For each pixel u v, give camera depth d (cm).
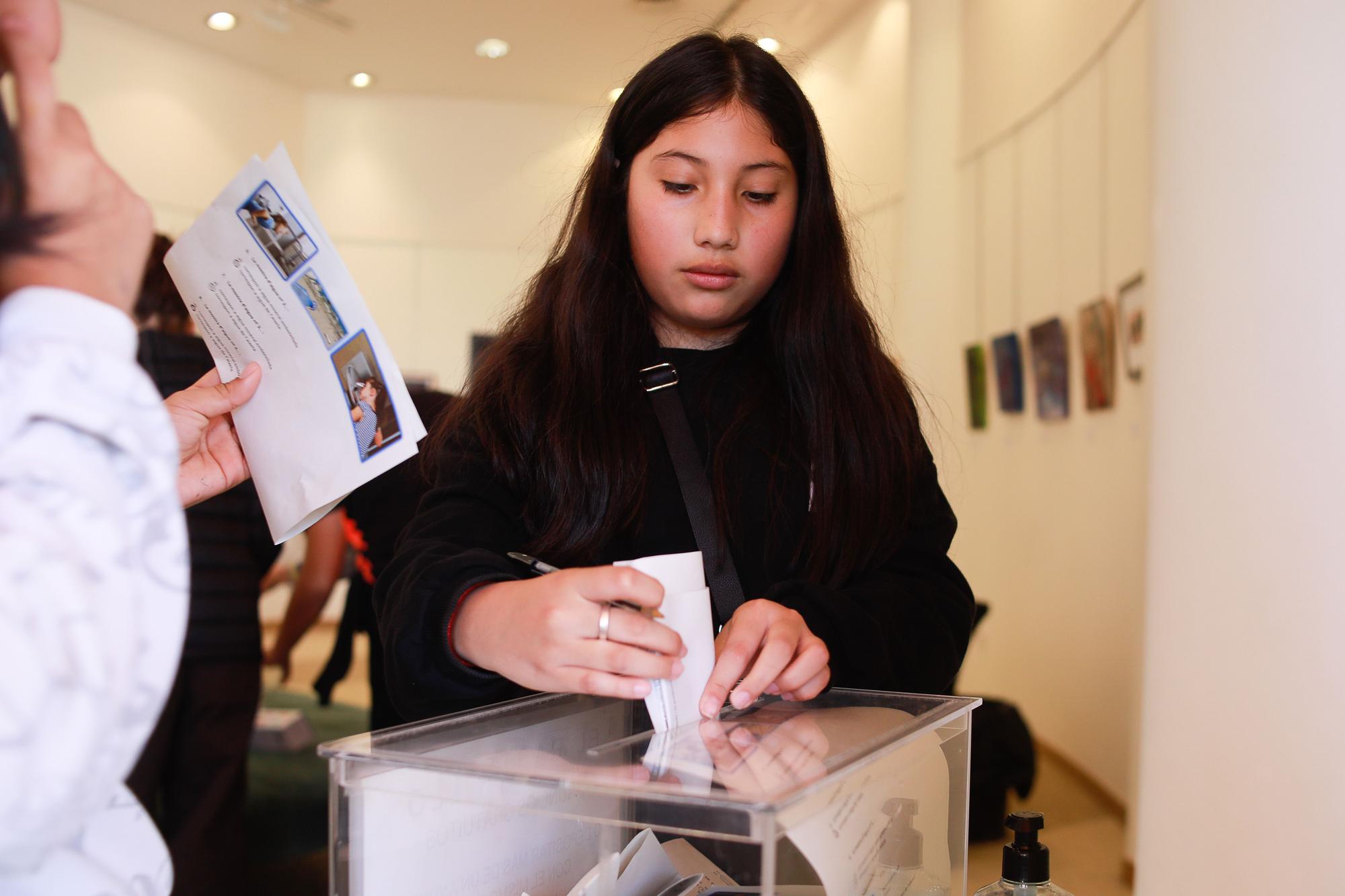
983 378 511
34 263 47
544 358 111
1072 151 411
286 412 85
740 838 47
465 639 79
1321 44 147
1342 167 141
